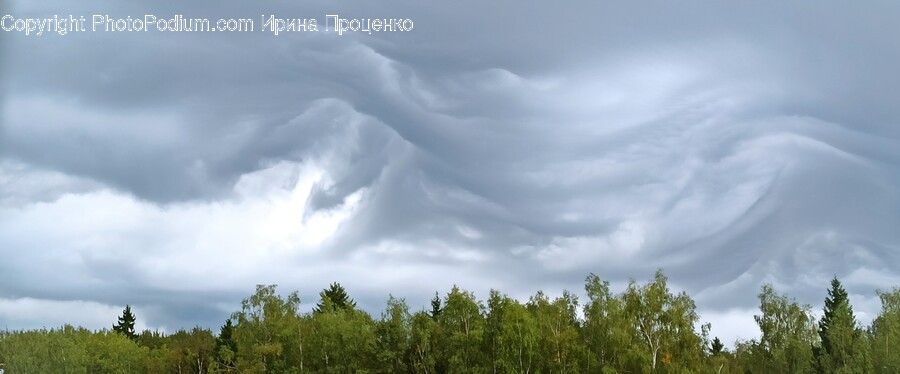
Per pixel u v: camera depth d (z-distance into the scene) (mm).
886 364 105750
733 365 108812
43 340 131125
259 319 113062
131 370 131500
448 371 92438
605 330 95500
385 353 95188
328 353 107062
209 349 118625
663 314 92438
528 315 93375
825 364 112938
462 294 98188
